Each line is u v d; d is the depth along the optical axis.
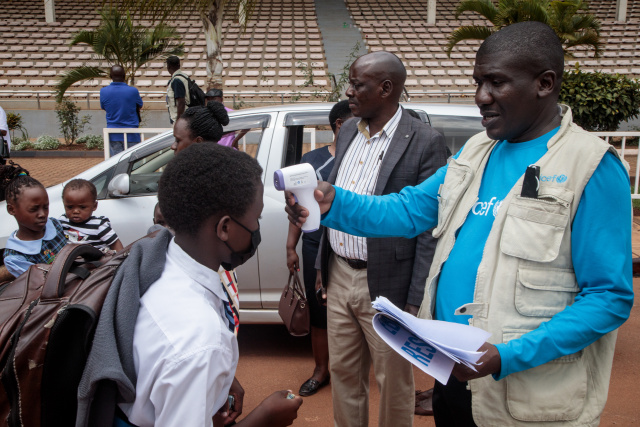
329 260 2.67
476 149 1.83
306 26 27.73
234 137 3.97
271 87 20.89
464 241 1.74
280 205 3.74
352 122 2.75
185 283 1.30
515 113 1.61
